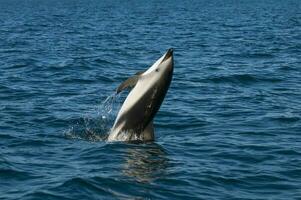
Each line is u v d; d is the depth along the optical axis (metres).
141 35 95.50
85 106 37.88
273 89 44.91
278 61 60.84
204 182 23.22
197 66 56.75
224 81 48.03
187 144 28.72
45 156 26.44
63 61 59.94
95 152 26.89
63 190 21.78
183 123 33.38
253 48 73.56
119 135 29.08
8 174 23.67
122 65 58.38
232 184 23.16
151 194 21.77
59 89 44.25
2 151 27.14
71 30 107.12
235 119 34.47
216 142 29.20
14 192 21.69
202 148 28.06
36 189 21.91
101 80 49.00
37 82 47.25
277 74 51.59
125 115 28.88
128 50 71.56
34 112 35.66
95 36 93.50
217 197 21.75
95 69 55.06
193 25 121.12
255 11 193.50
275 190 22.64
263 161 26.20
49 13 187.12
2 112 35.50
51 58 62.72
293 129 32.16
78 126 32.50
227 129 32.03
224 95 42.06
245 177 23.97
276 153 27.39
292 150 27.88
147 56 66.00
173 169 24.58
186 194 21.92
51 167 24.77
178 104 38.44
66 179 22.80
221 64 58.25
